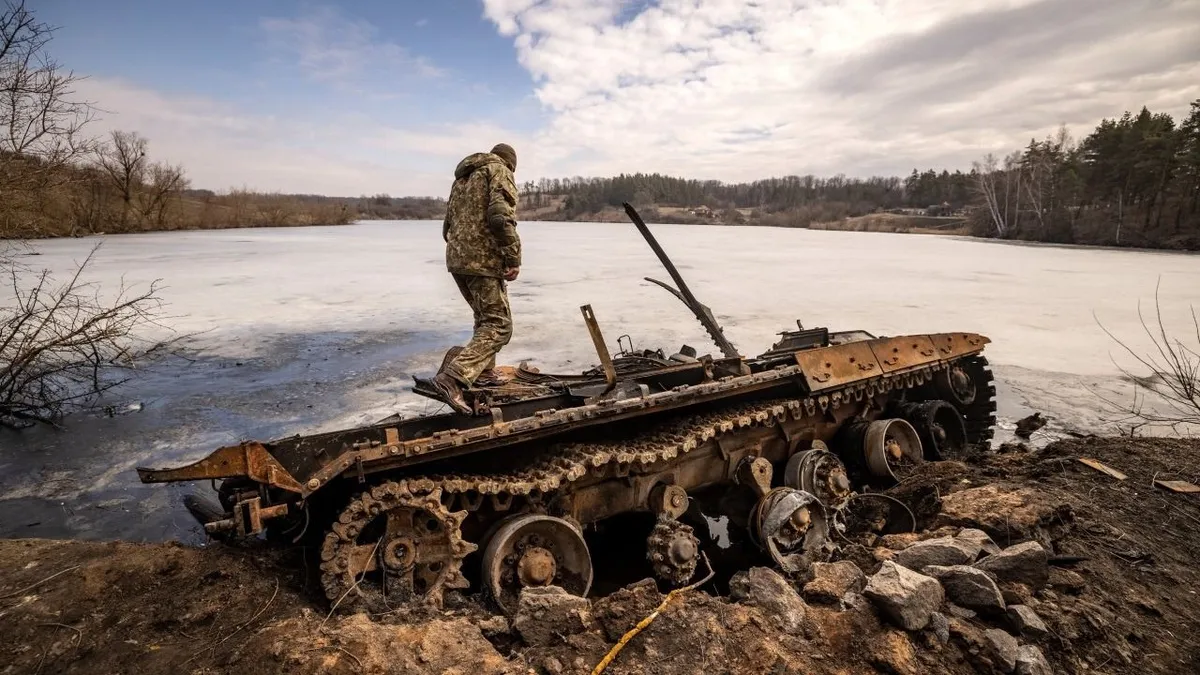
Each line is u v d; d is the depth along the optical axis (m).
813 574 3.88
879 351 6.63
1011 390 9.61
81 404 8.66
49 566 3.66
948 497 5.08
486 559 3.94
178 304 16.55
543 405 4.80
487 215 4.18
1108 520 4.75
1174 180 44.50
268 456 3.45
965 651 3.24
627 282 20.58
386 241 40.41
